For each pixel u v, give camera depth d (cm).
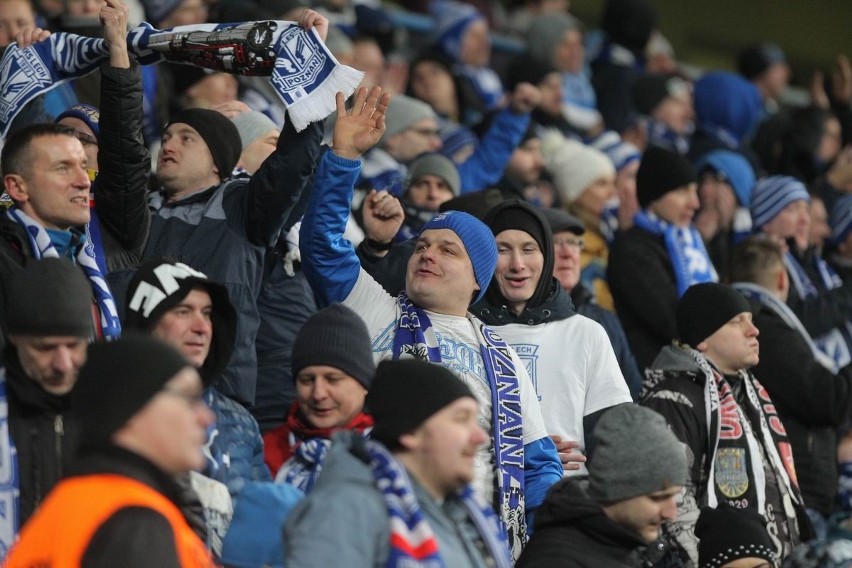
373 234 2095
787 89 4809
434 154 2578
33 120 2109
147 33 1938
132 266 1881
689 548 1962
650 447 1583
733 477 2098
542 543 1554
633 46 4053
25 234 1689
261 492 1465
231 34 1900
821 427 2428
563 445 1938
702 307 2161
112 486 1198
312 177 2089
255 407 2005
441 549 1384
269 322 2027
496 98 3681
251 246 1933
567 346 2002
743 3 5456
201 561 1241
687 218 2609
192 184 1995
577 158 2980
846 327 2816
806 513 2178
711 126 3616
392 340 1842
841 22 5662
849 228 3153
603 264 2852
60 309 1464
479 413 1806
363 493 1342
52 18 2623
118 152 1828
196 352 1574
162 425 1227
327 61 1881
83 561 1167
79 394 1229
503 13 4375
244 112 2253
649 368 2291
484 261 1864
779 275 2584
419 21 3825
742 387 2194
